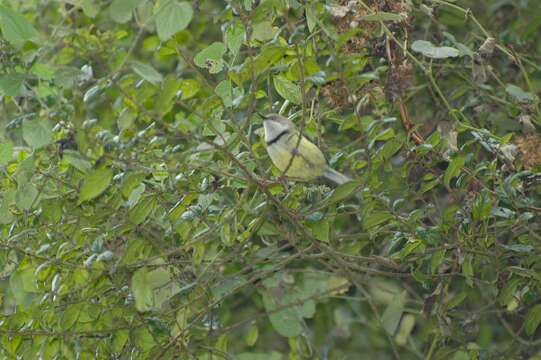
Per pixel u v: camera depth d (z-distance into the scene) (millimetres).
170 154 6332
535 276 6770
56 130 6418
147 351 6965
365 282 8406
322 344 9820
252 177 6234
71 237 6715
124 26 9383
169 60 9477
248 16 5898
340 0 6965
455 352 7762
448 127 7363
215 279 7238
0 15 6145
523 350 8516
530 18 9391
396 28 7164
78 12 9234
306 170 7109
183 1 5746
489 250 7176
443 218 6695
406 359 9789
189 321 7254
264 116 7109
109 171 5988
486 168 6855
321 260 7734
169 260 7023
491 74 7836
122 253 7012
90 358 7035
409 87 8008
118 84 6047
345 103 6945
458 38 9578
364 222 6754
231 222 6680
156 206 6805
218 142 6574
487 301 8938
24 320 6812
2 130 7340
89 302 6770
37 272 6570
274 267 7254
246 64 6051
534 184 7051
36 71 6352
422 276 7008
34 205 6602
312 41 6773
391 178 6645
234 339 9758
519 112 7789
